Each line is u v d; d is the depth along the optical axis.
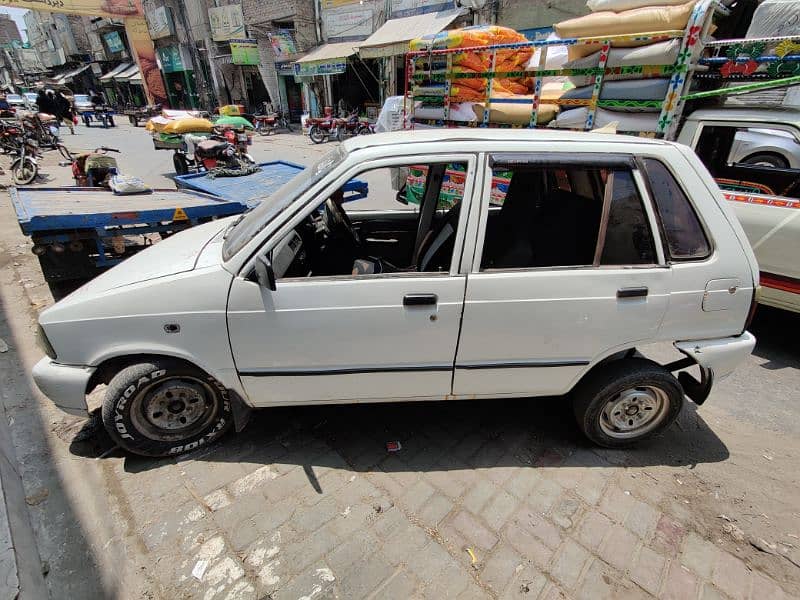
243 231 2.34
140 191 5.54
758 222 3.60
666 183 2.19
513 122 4.92
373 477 2.42
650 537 2.10
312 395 2.37
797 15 4.65
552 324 2.21
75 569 1.93
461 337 2.20
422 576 1.92
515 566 1.96
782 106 3.61
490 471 2.47
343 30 17.20
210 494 2.29
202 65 24.80
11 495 2.18
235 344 2.17
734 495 2.34
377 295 2.10
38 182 10.11
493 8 11.67
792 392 3.20
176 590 1.85
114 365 2.33
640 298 2.20
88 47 39.22
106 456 2.53
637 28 3.86
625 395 2.45
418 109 6.07
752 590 1.88
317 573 1.92
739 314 2.33
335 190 2.10
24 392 3.08
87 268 4.27
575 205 2.45
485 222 2.08
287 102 22.06
